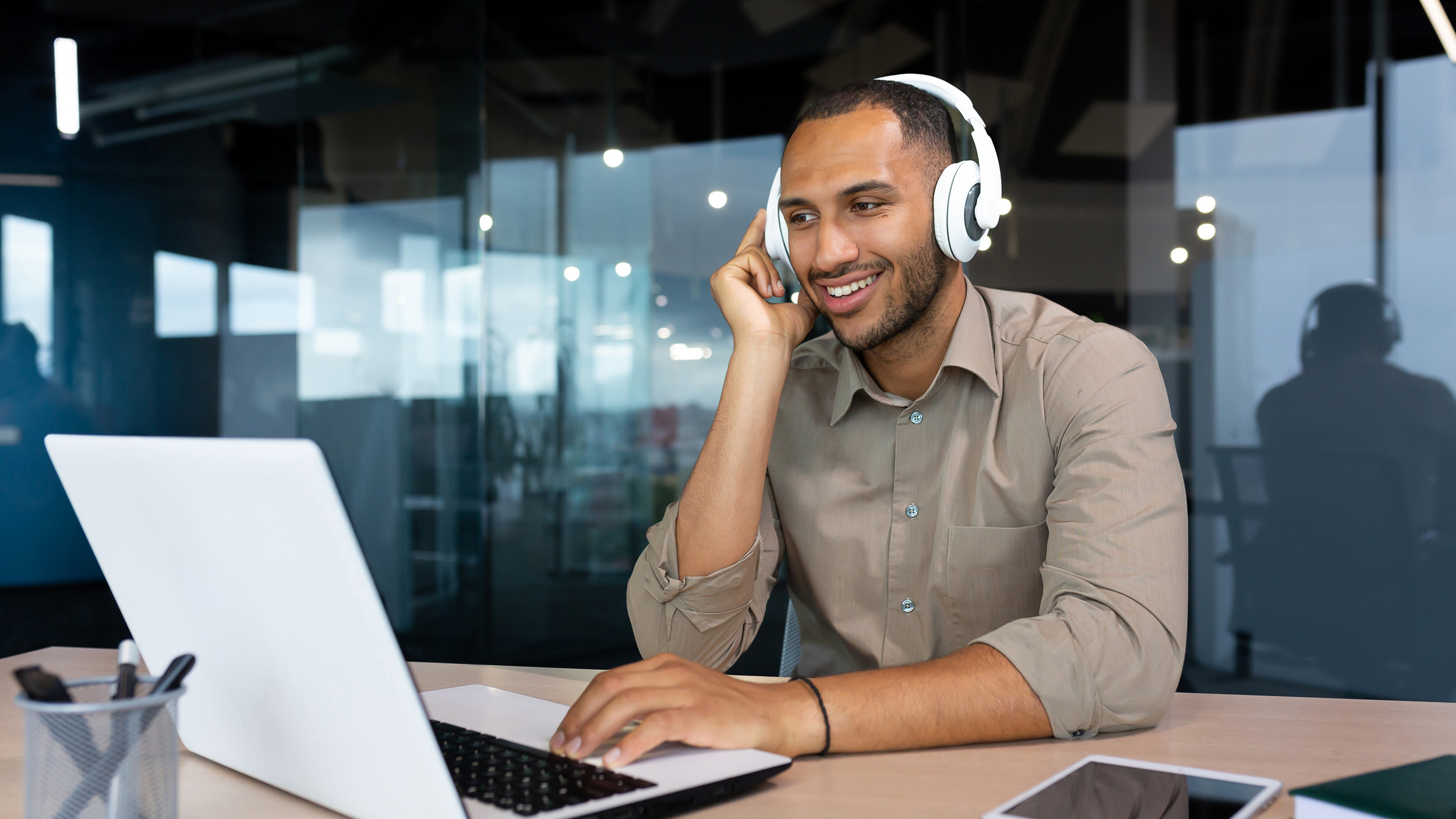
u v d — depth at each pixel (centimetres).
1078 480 102
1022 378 116
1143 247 350
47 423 479
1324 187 332
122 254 473
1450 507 320
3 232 479
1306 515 335
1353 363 329
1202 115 344
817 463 127
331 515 52
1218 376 344
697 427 413
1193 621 348
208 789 69
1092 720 82
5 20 477
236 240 460
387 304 435
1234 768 74
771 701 77
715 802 66
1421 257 322
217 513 59
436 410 430
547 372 421
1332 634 334
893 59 381
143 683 56
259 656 62
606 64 416
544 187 422
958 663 83
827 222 106
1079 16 355
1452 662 321
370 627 53
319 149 443
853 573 124
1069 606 90
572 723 73
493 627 423
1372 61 326
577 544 419
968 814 64
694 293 411
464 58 427
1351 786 58
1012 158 361
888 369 122
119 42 470
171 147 468
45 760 50
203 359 468
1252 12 337
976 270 362
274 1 450
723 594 108
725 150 407
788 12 396
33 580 488
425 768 53
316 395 442
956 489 118
